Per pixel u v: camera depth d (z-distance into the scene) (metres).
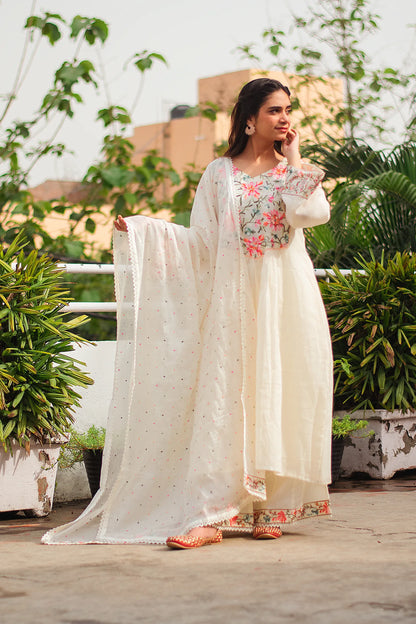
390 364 4.98
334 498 4.37
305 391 3.36
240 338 3.40
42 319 4.06
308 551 2.99
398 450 5.23
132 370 3.50
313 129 8.86
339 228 6.63
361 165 7.09
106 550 3.15
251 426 3.36
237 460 3.33
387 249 6.83
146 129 18.55
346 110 8.95
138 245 3.55
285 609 2.21
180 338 3.56
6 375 3.80
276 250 3.44
